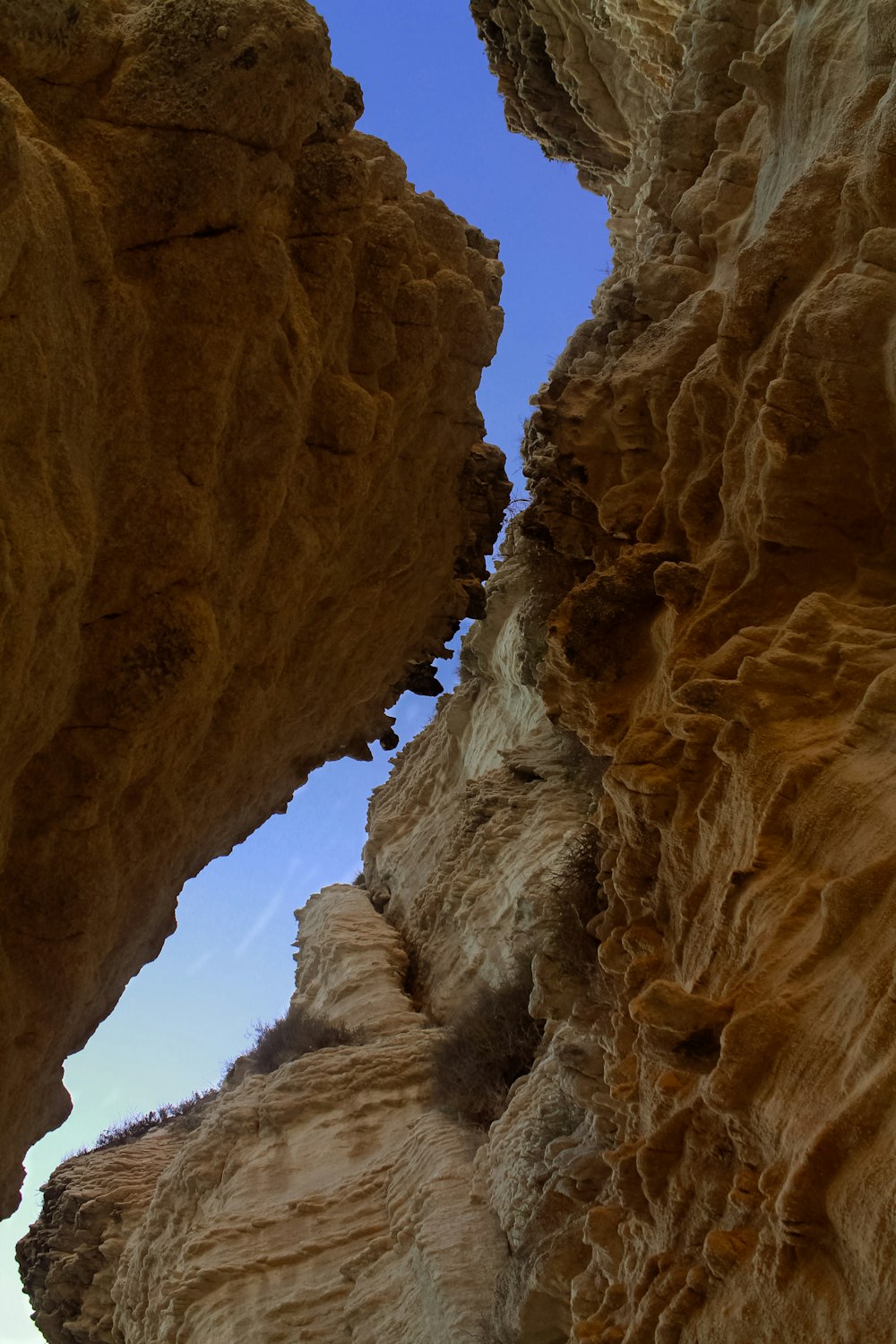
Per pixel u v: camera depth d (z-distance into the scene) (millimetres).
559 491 7637
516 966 12227
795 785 4145
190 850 6855
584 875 8977
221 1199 12117
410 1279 9781
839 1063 3289
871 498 4875
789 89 6070
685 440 6145
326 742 8258
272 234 5191
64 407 4355
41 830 5035
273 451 5414
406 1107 12461
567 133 15617
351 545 6633
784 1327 3246
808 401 4809
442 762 18391
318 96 4992
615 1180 5113
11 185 3725
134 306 4707
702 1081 3891
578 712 6602
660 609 6105
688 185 8086
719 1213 4156
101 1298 13500
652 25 12195
